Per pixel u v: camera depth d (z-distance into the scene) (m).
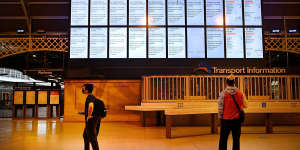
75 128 8.85
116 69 11.34
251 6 11.69
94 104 4.60
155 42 11.46
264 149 5.38
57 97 12.91
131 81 11.25
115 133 7.71
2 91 18.03
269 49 12.64
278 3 13.09
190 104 8.54
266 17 13.63
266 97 9.13
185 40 11.46
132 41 11.46
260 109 7.77
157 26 11.52
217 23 11.55
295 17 13.59
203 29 11.52
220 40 11.48
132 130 8.41
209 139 6.62
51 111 13.64
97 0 11.65
